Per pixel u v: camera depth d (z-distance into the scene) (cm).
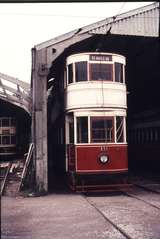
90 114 1739
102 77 1777
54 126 2545
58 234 938
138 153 2831
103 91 1759
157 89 2377
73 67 1788
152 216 1149
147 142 2611
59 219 1132
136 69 2502
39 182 1714
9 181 1916
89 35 1823
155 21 1864
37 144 1731
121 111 1784
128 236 893
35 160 1755
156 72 2253
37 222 1092
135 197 1571
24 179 1820
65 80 1875
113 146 1733
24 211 1278
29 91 2406
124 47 2242
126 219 1106
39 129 1741
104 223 1062
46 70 1770
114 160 1727
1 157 3061
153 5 1861
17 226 1043
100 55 1791
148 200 1476
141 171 2797
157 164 2427
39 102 1753
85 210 1276
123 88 1822
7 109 3044
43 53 1778
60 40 1795
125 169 1748
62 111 2028
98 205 1389
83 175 1695
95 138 1727
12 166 2212
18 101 2544
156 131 2425
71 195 1675
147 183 2069
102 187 1775
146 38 2002
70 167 1809
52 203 1446
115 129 1750
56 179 2353
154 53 2142
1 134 3069
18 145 3072
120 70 1822
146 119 2638
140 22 1855
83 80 1766
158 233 926
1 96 2544
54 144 2572
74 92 1770
